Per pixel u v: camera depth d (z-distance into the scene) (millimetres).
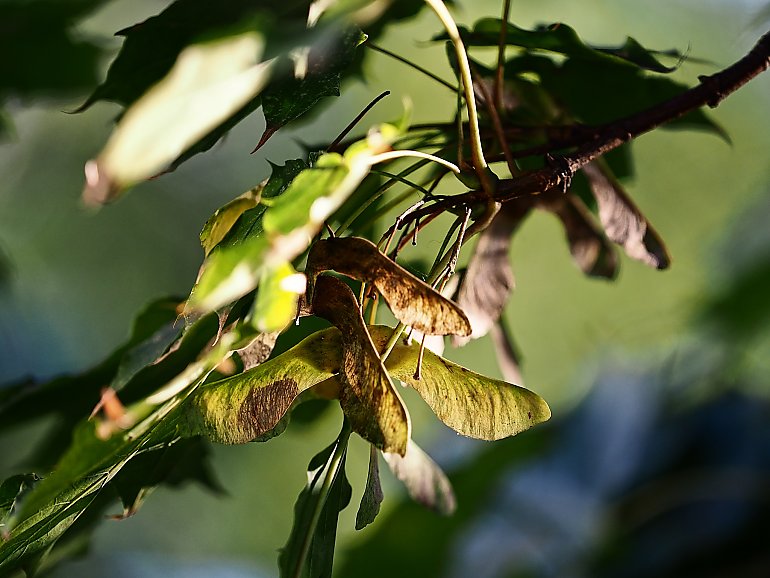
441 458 1633
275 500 2695
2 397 1087
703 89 1047
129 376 1040
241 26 932
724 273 1487
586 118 1104
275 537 2695
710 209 2871
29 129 2623
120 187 912
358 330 973
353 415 966
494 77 1061
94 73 1061
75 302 2666
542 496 1461
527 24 2410
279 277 939
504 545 1437
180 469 1094
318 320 1065
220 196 2908
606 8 2557
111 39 1059
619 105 1100
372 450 1003
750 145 2881
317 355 979
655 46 2611
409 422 958
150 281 2777
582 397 1558
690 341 1480
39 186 2652
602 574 1364
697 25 2605
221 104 928
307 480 996
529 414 978
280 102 988
